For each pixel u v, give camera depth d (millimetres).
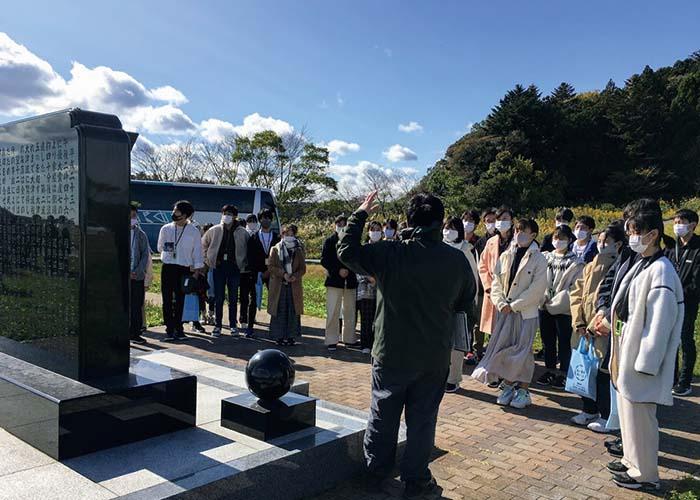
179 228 8391
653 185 43094
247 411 3816
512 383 5707
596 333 4688
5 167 4664
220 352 7816
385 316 3586
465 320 6105
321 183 38500
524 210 39094
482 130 47594
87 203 3781
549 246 8070
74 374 3834
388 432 3633
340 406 4711
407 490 3600
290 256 8469
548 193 41438
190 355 6344
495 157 43469
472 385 6531
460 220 6723
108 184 3879
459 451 4500
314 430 3945
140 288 8164
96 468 3258
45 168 4148
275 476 3412
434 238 3662
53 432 3377
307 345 8602
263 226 9688
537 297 5605
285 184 39344
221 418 4000
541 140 44844
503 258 5949
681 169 44594
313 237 31188
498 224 6781
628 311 3822
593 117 47406
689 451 4625
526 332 5664
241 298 9781
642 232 3748
